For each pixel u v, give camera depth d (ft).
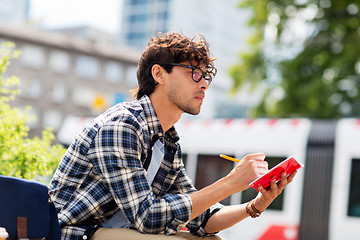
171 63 8.18
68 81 201.36
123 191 7.40
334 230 27.37
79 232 7.54
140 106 8.04
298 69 56.44
